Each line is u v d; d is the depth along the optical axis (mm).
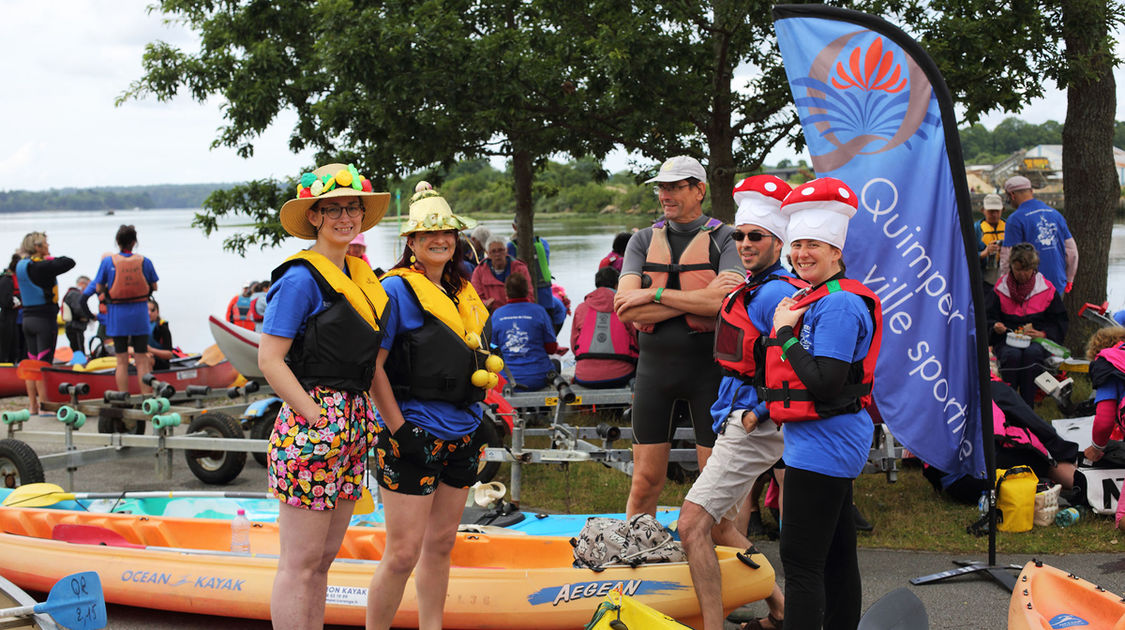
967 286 5414
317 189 3666
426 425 3896
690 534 4148
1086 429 7133
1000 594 4980
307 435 3627
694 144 10812
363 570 4676
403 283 3959
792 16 5484
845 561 3986
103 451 7285
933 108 5363
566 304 13539
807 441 3729
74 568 4977
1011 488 5910
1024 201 9383
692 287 4852
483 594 4438
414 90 9430
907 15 9492
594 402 7801
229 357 8578
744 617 4828
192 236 72438
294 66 11609
